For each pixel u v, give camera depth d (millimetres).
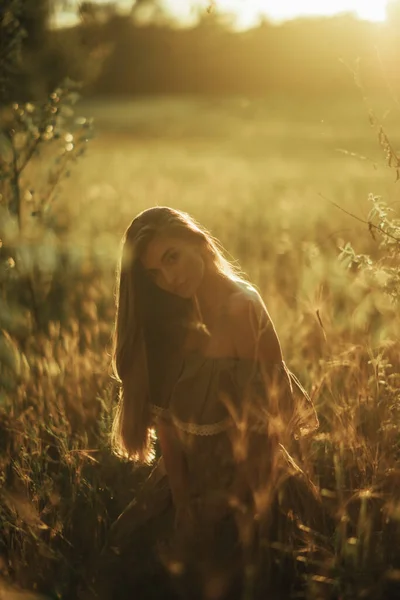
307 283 5523
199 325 2492
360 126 33406
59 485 3438
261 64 45844
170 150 33469
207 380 2713
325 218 10750
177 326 2764
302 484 2990
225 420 2725
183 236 2717
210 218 11641
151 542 3023
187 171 23203
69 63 5695
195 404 2730
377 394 3314
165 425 2857
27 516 3023
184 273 2686
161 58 50969
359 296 4965
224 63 48531
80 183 16609
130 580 2895
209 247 2775
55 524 3150
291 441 2971
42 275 6367
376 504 2969
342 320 4836
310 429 3021
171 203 13758
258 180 19719
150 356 2818
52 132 5059
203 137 41625
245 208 12656
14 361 4570
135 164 25781
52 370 4340
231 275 2850
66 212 11766
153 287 2775
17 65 5246
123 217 11789
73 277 7336
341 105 38875
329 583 2705
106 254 8352
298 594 2668
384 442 3090
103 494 3406
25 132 5066
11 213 5301
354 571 2641
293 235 9477
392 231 3094
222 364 2697
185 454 2877
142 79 52812
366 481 3000
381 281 3160
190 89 52969
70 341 4773
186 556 2809
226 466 2744
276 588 2736
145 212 2801
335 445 3213
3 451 3777
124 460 3426
